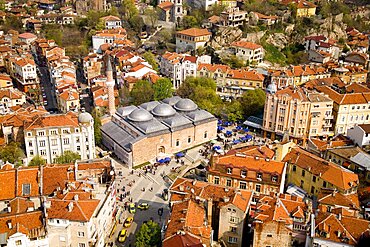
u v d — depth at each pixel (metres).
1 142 192.38
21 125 193.88
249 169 152.12
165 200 169.25
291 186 167.62
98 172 153.38
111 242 142.12
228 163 155.75
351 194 151.38
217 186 136.25
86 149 195.00
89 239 124.75
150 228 130.00
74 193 131.75
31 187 145.25
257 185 151.38
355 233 119.56
